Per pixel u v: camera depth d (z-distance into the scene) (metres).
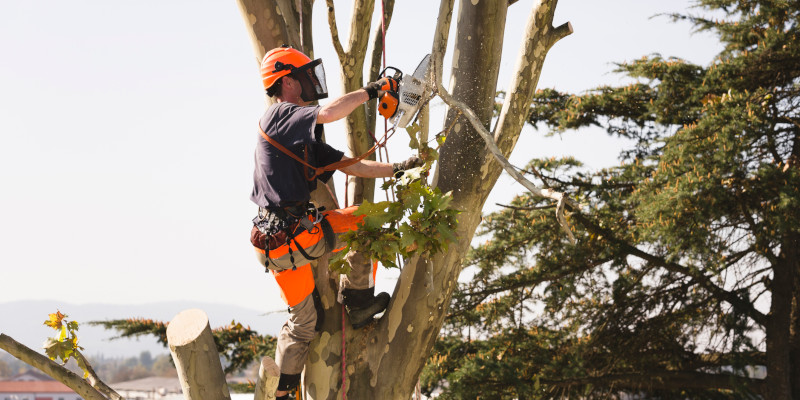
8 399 171.12
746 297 15.06
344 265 4.21
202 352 4.37
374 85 4.14
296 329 4.79
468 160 4.79
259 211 4.30
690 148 12.78
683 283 15.88
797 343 16.20
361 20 5.23
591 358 16.28
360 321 5.09
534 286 16.44
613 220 15.52
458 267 4.89
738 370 15.00
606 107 17.05
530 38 4.71
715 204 12.44
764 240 13.15
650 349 16.38
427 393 15.52
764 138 13.93
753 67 14.78
